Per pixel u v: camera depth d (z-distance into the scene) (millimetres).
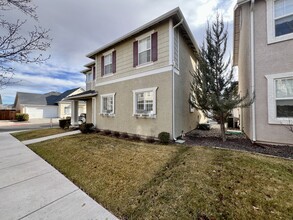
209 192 3002
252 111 6160
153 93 7734
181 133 8312
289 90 5426
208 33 6723
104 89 10906
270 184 3152
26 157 6082
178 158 4832
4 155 6363
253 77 6113
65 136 9633
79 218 2576
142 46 8523
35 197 3223
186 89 9617
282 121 5473
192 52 11305
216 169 3861
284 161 4199
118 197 3199
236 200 2752
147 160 4895
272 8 5746
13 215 2654
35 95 33344
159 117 7531
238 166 3961
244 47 8094
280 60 5559
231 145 6094
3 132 13242
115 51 10062
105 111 10766
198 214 2504
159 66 7602
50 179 4102
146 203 2906
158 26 7707
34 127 17828
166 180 3590
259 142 6000
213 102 6199
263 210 2504
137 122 8500
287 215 2383
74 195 3309
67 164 5133
